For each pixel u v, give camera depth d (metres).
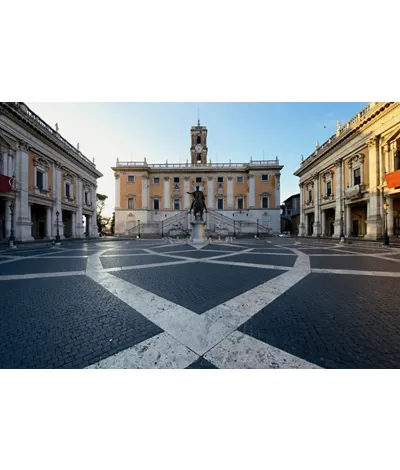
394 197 19.70
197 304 3.98
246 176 45.31
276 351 2.55
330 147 26.45
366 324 3.19
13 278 6.05
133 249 14.47
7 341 2.78
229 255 10.84
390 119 18.73
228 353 2.52
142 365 2.35
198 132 51.34
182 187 45.41
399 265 7.87
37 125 22.69
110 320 3.35
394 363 2.37
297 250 13.21
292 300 4.17
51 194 26.27
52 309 3.80
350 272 6.62
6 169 20.09
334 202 27.14
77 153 32.19
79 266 7.93
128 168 44.16
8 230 20.72
